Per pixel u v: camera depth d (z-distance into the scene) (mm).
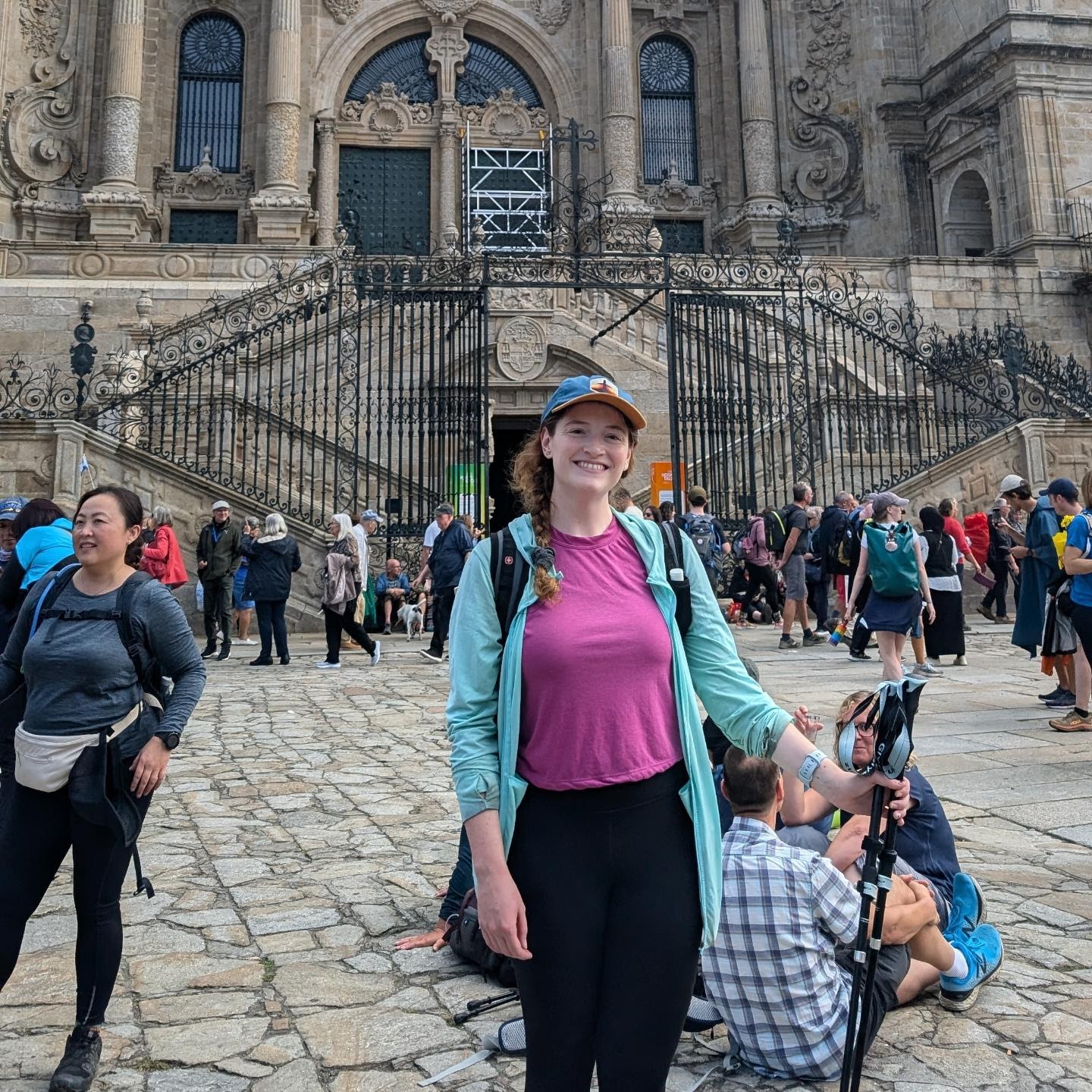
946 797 5707
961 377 17641
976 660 11555
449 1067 2824
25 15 27875
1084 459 16922
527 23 31047
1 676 3031
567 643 1913
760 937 2781
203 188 29406
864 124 30266
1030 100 25969
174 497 14766
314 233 29219
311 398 18797
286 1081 2752
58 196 27844
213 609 12758
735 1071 2873
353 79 30812
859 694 3000
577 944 1865
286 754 6957
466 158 30344
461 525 12297
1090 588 7285
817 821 3703
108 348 21453
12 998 3289
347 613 11750
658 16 32156
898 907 2934
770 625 16109
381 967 3516
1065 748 6887
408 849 4828
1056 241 25297
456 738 1939
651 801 1939
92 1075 2713
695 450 18750
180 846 4879
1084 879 4355
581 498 2059
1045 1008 3174
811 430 16297
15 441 14070
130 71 27391
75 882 2881
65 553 4309
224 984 3367
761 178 29906
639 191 31297
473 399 17375
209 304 22016
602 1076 1876
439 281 16234
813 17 31266
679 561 2094
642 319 20469
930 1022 3100
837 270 24359
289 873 4492
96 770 2773
